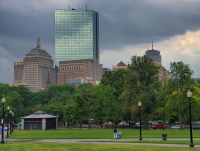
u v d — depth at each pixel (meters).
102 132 81.19
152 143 44.25
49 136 65.56
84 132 82.19
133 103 99.88
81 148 36.66
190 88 100.44
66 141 50.59
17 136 66.94
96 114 115.44
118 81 131.88
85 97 151.00
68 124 134.00
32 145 41.31
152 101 100.38
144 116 100.00
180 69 100.81
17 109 162.12
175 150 33.66
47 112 145.12
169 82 102.38
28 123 113.81
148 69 103.06
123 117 113.50
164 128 101.50
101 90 118.00
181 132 76.56
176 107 100.62
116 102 110.50
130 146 38.97
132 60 104.88
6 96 164.38
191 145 38.47
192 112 103.12
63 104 163.12
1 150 34.78
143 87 101.25
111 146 39.12
